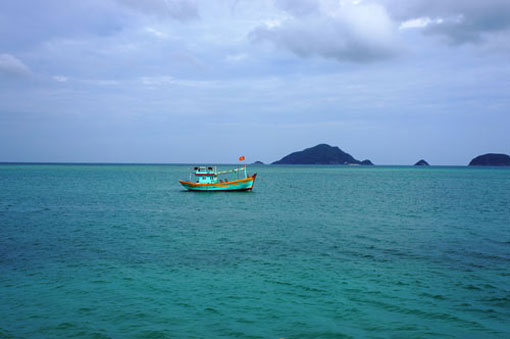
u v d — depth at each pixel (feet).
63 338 41.01
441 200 189.67
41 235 96.48
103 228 107.55
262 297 53.06
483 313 47.42
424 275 62.64
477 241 89.86
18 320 45.21
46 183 309.01
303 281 59.93
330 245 85.87
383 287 56.95
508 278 60.85
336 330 43.11
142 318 46.09
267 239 92.89
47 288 56.18
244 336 41.68
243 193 233.76
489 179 424.46
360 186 304.91
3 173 493.36
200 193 232.94
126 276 62.18
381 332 42.65
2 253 76.84
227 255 76.43
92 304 50.26
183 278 61.41
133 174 531.91
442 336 41.63
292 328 43.65
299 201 187.11
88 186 283.38
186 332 42.57
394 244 86.69
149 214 138.41
